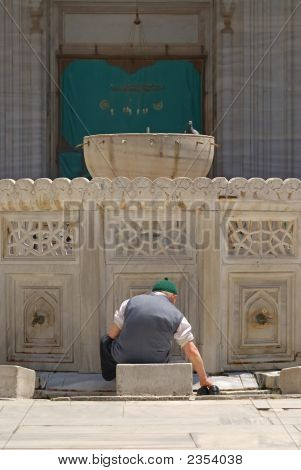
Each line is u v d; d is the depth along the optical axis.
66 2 18.30
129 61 18.53
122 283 8.15
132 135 9.15
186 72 18.55
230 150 17.89
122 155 9.18
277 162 17.86
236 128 17.89
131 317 7.46
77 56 18.38
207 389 7.39
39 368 8.23
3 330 8.27
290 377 7.42
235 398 7.10
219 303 8.14
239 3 17.94
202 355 8.14
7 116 17.91
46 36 18.09
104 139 9.23
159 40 18.52
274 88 17.86
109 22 18.48
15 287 8.30
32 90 17.97
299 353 8.38
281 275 8.34
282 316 8.36
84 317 8.12
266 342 8.32
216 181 8.09
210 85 18.42
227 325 8.21
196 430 5.91
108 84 18.47
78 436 5.75
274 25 17.83
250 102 17.84
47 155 18.14
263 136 17.88
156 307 7.46
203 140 9.38
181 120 18.53
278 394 7.39
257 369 8.27
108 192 8.05
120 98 18.47
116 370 7.27
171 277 8.16
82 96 18.39
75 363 8.18
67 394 7.61
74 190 8.07
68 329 8.21
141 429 5.95
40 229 8.24
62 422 6.20
